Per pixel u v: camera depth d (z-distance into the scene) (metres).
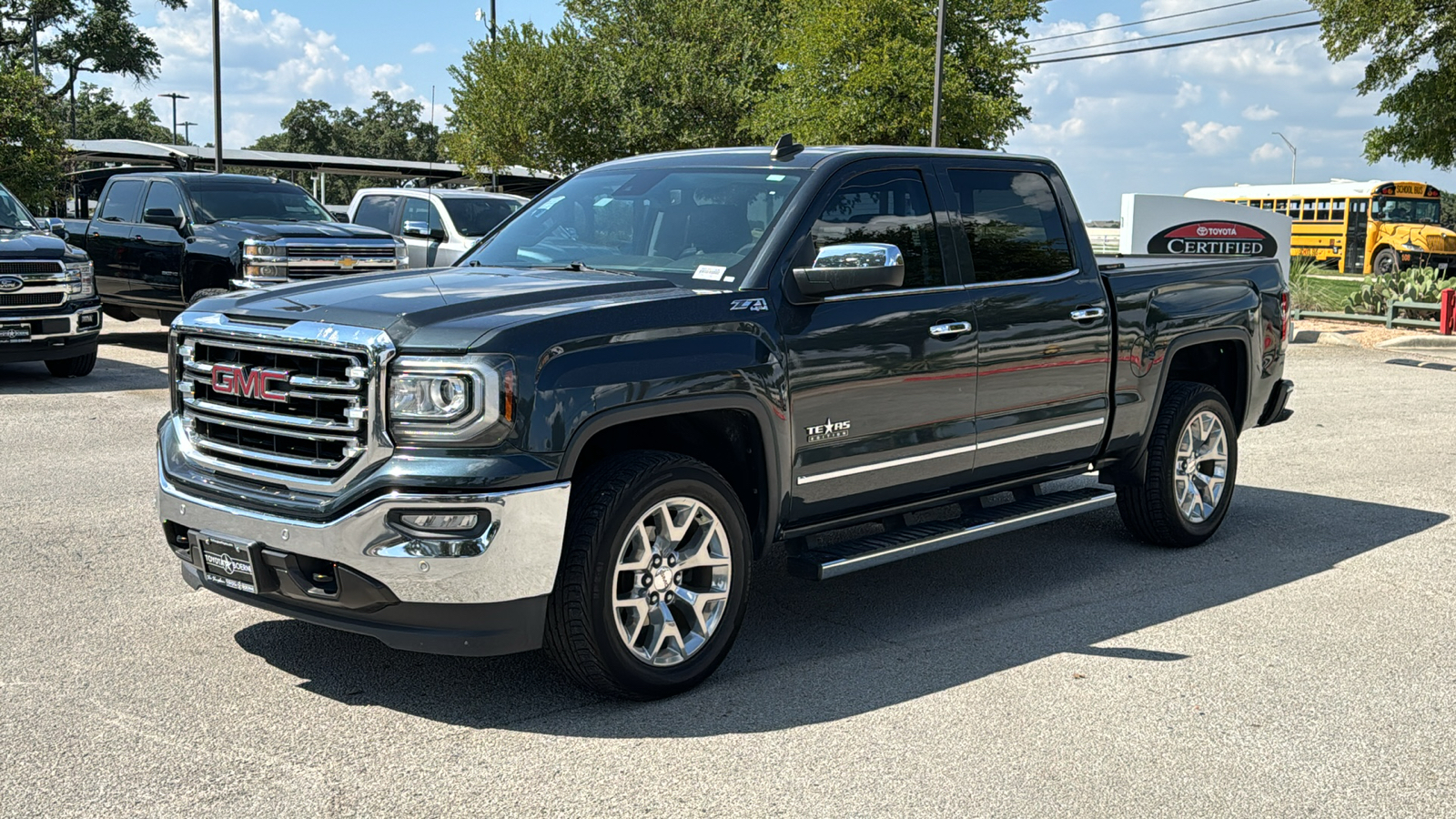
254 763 3.80
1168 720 4.30
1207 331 6.66
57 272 11.76
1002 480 5.82
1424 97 25.50
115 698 4.30
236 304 4.43
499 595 3.95
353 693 4.40
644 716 4.25
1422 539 7.02
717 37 34.94
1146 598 5.81
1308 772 3.90
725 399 4.41
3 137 23.86
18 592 5.48
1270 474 8.87
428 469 3.88
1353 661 4.95
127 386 12.00
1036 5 29.23
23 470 7.99
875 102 27.25
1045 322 5.70
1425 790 3.79
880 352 4.98
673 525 4.39
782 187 5.02
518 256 5.39
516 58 34.31
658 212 5.21
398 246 14.62
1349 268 37.38
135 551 6.18
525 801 3.59
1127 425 6.27
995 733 4.14
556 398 3.99
